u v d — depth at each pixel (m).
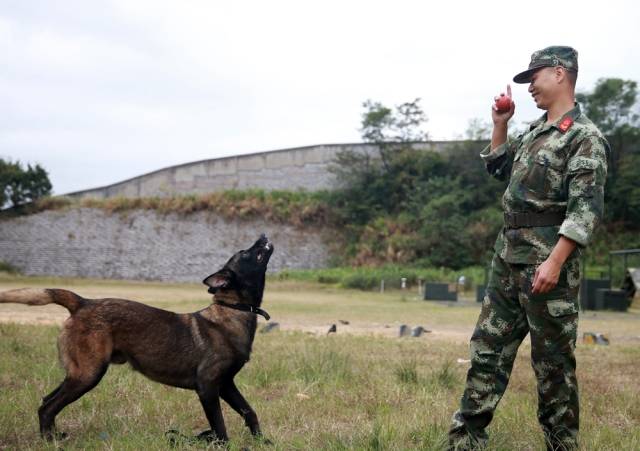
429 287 29.59
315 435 4.91
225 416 5.71
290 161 55.31
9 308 17.72
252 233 50.47
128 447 4.50
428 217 47.22
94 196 54.75
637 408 6.11
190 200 51.16
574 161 3.88
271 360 8.20
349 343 10.77
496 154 4.59
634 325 18.48
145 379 6.85
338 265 48.09
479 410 4.27
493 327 4.25
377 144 53.03
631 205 46.59
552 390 4.05
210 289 5.06
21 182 50.44
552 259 3.78
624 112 48.88
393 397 6.30
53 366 7.22
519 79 4.32
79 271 49.09
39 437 4.76
